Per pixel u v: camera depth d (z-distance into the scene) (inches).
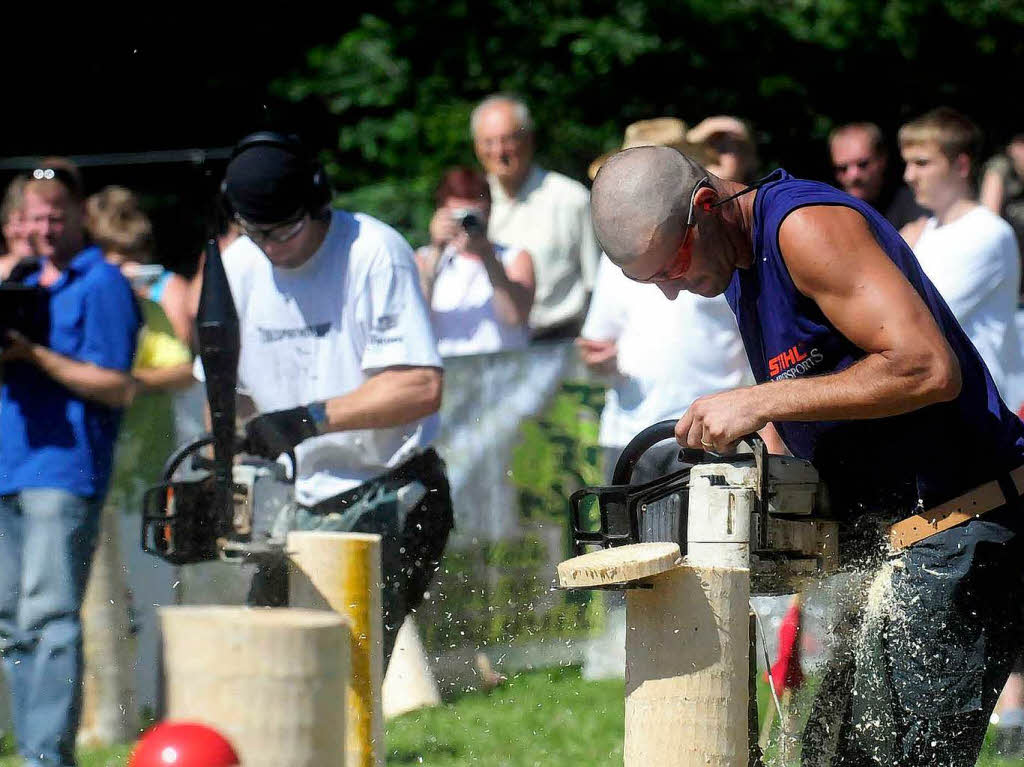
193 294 785.6
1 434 665.6
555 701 748.6
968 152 722.8
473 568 788.0
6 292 661.3
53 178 680.4
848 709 455.2
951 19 1584.6
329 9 1567.4
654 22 1558.8
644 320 753.0
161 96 1482.5
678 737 379.2
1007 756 633.0
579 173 1525.6
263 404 618.5
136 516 705.0
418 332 599.5
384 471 604.4
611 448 773.3
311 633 323.6
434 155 1480.1
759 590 437.4
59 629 657.0
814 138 1567.4
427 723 716.7
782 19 1574.8
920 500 437.4
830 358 423.2
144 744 279.6
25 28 1448.1
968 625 437.1
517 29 1558.8
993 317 718.5
